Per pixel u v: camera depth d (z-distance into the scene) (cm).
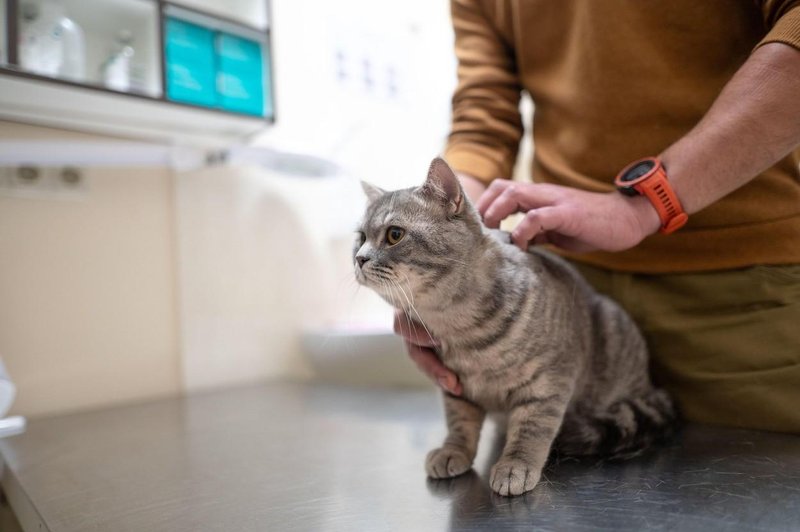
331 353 237
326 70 263
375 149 278
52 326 193
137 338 212
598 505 88
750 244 132
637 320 151
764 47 107
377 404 189
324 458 128
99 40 194
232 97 215
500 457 115
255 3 225
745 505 84
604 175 145
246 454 134
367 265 119
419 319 121
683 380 143
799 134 105
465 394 124
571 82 144
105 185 205
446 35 306
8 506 150
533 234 117
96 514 100
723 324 136
